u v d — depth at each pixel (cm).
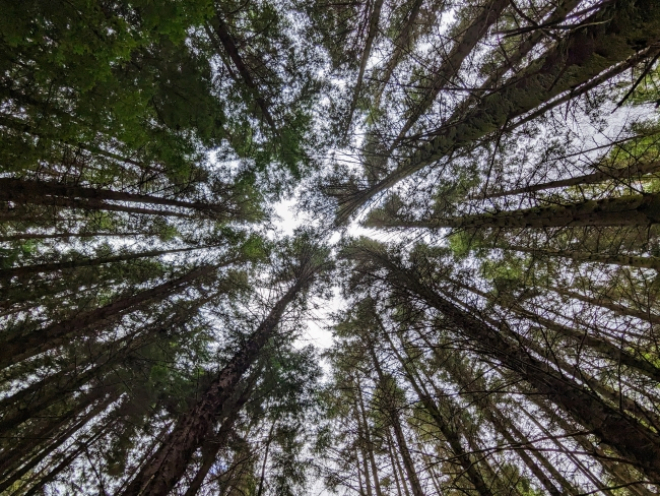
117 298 888
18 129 573
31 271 748
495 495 604
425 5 744
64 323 673
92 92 586
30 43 486
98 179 720
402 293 745
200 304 966
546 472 781
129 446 725
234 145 952
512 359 471
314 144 1015
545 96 435
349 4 870
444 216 860
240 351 848
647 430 352
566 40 373
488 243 782
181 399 830
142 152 800
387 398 794
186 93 774
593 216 453
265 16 846
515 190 585
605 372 467
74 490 656
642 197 400
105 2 593
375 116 920
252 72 891
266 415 791
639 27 312
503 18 593
